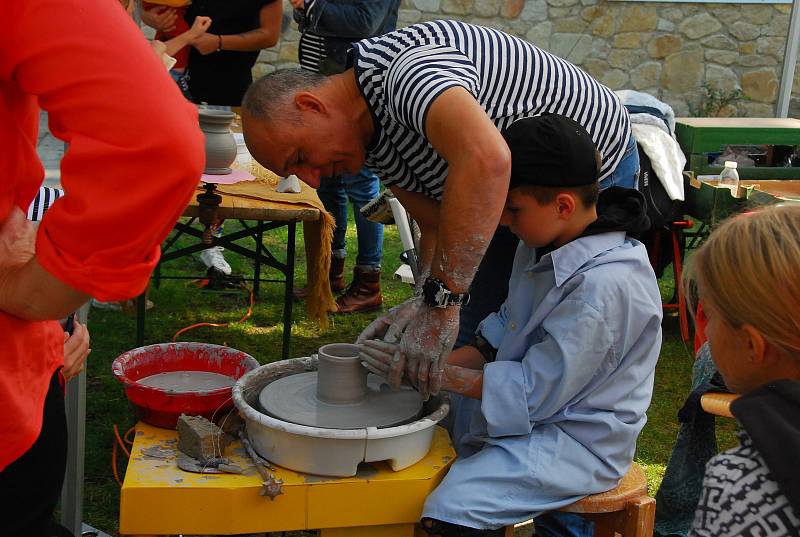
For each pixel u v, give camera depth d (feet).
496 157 5.11
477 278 7.64
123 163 3.08
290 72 6.15
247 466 5.76
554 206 5.88
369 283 13.99
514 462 5.80
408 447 5.80
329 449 5.57
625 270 5.83
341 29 12.81
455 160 5.19
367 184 13.35
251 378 6.35
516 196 5.89
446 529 5.64
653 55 25.30
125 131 3.05
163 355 7.18
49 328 4.09
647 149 12.58
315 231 9.80
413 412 6.00
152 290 14.33
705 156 13.92
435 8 24.52
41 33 3.04
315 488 5.57
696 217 13.15
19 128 3.59
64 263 3.26
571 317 5.75
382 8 12.95
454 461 6.13
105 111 3.04
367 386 6.28
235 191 9.56
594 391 5.96
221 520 5.50
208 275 14.61
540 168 5.75
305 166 6.21
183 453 5.88
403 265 15.88
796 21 23.15
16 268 3.59
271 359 12.07
